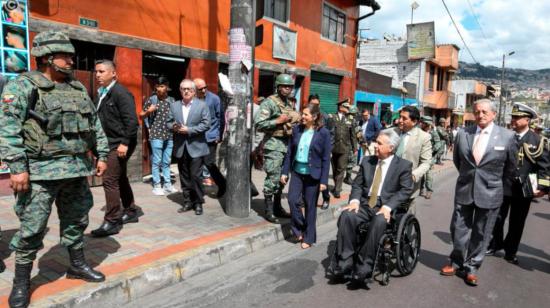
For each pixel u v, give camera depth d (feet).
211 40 29.66
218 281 13.39
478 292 13.52
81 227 11.03
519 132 16.22
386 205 13.39
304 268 14.90
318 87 45.96
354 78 53.57
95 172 11.66
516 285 14.28
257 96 35.40
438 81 105.91
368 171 14.52
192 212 19.11
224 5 30.45
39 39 9.71
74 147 10.07
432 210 26.55
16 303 9.70
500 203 13.64
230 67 18.01
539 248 18.93
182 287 12.75
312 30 42.65
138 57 24.54
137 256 13.33
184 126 17.78
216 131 22.08
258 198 23.09
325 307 11.97
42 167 9.61
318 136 16.21
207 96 22.03
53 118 9.57
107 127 14.80
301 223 17.12
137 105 24.89
